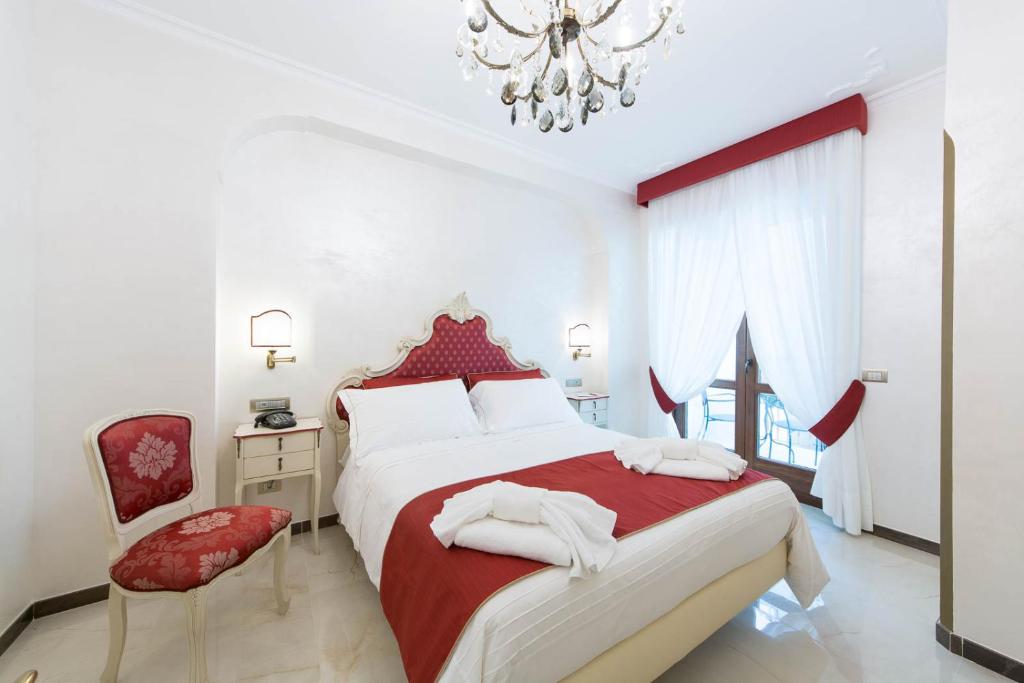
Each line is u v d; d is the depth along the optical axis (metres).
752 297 3.15
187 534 1.51
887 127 2.55
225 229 2.40
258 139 2.51
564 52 1.55
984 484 1.56
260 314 2.48
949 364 1.66
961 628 1.61
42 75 1.79
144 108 1.99
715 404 3.75
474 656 0.99
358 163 2.85
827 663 1.56
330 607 1.87
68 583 1.82
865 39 2.10
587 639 1.12
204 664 1.35
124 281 1.93
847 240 2.65
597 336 4.12
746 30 2.04
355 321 2.85
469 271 3.38
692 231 3.64
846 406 2.65
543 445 2.45
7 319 1.61
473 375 3.27
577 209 4.03
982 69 1.54
